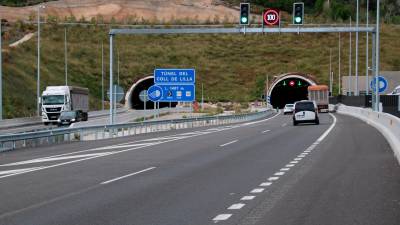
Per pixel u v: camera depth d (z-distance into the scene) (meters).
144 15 179.38
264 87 135.00
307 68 148.88
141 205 14.07
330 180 18.06
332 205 13.73
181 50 154.62
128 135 48.09
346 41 164.25
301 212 12.86
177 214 12.79
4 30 138.75
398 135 28.92
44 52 124.81
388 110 65.38
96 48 143.62
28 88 94.50
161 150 30.19
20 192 16.50
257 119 78.50
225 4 187.38
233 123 68.31
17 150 33.62
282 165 22.31
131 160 25.16
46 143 38.84
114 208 13.70
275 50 159.75
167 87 60.44
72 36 147.12
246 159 24.80
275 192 15.77
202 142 35.56
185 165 22.84
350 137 37.16
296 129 48.62
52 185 17.86
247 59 153.88
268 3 160.25
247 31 48.44
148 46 153.62
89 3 188.00
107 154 28.47
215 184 17.48
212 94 133.38
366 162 23.02
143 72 136.62
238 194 15.49
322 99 97.25
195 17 171.88
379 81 56.12
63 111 71.50
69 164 24.08
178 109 102.25
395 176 18.83
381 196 14.97
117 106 111.56
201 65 147.75
